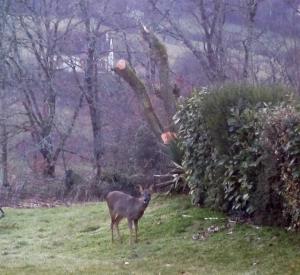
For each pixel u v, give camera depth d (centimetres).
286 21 2131
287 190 797
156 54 1416
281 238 815
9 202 1631
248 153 862
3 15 2039
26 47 2172
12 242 1046
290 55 2036
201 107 976
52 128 2227
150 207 1119
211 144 963
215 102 934
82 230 1092
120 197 961
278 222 852
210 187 988
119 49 2314
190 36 2300
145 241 940
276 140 804
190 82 2148
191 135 1032
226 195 930
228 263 791
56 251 967
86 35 2206
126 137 2114
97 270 803
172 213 1035
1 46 2061
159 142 1369
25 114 2164
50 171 2142
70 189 1800
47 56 2183
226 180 916
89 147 2327
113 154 2077
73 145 2328
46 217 1258
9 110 2158
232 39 2233
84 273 789
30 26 2153
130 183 1789
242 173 873
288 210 814
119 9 2267
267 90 946
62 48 2217
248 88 946
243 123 887
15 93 2153
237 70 2108
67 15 2197
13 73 2128
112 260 871
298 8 2128
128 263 842
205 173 989
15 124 2219
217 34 2188
